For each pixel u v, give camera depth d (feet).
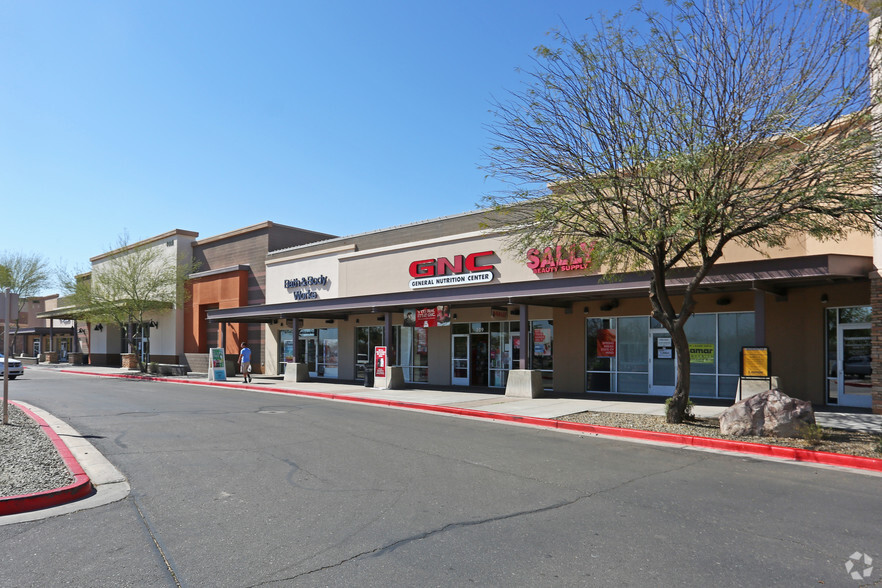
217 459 30.86
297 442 35.94
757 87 35.78
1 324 194.59
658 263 40.50
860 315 48.24
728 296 55.11
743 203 35.06
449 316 72.79
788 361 51.85
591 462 30.37
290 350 104.12
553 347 67.56
